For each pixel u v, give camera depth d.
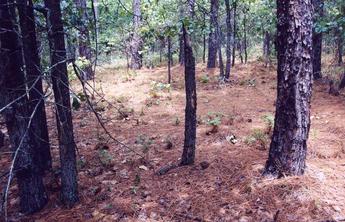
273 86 14.21
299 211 4.44
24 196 5.18
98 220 4.79
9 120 4.79
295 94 4.75
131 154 7.04
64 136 5.02
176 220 4.65
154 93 13.09
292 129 4.88
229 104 11.40
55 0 4.56
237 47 26.47
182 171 5.87
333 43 20.23
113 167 6.45
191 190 5.27
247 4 18.95
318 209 4.41
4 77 4.59
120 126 9.41
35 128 5.27
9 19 4.54
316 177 5.01
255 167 5.47
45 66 5.42
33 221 4.97
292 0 4.48
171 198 5.14
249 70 17.83
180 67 19.94
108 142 7.97
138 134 8.48
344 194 4.68
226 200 4.89
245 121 8.78
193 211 4.77
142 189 5.50
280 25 4.68
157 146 7.42
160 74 18.19
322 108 9.93
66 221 4.86
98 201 5.30
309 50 4.64
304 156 5.04
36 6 5.07
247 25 21.17
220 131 7.86
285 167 5.02
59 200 5.43
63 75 4.68
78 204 5.27
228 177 5.45
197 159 6.23
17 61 4.67
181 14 6.76
